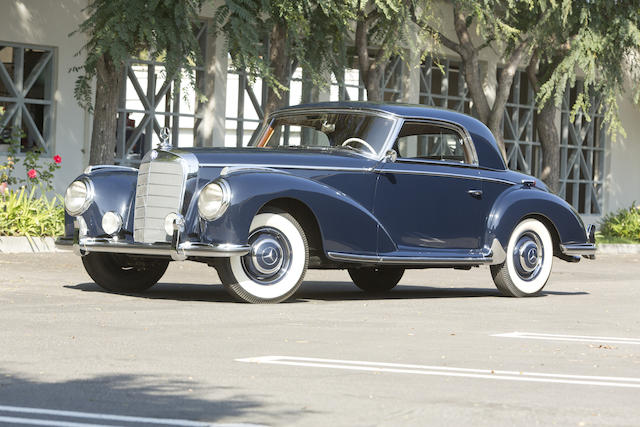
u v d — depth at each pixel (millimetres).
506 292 20500
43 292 17641
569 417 8430
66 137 36594
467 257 19391
